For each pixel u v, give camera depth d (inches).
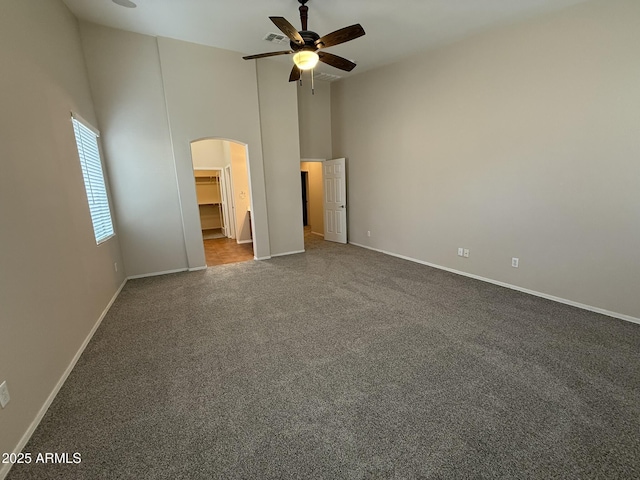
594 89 109.0
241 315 119.5
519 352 89.9
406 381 77.9
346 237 252.1
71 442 61.4
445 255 173.9
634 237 105.4
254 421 66.1
